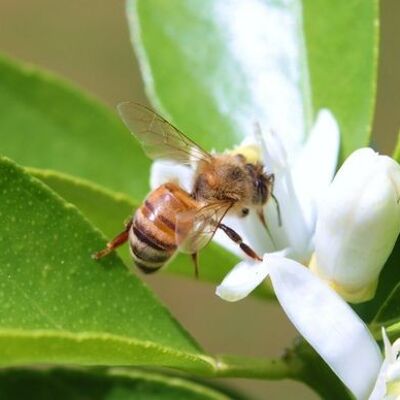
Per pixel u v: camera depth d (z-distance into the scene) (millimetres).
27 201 119
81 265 120
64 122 146
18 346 103
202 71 144
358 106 134
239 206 127
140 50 145
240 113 141
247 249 122
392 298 120
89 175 145
